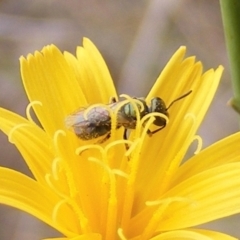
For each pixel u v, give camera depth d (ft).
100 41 0.50
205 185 0.27
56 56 0.28
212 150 0.27
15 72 0.48
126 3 0.52
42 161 0.27
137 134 0.27
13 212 0.44
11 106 0.48
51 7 0.51
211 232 0.26
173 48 0.48
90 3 0.53
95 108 0.28
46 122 0.28
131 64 0.47
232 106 0.25
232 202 0.26
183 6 0.49
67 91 0.28
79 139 0.28
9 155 0.47
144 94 0.46
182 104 0.28
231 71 0.25
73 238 0.26
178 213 0.27
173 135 0.28
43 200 0.27
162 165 0.28
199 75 0.28
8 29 0.49
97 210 0.27
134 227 0.27
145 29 0.48
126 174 0.27
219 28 0.50
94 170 0.27
